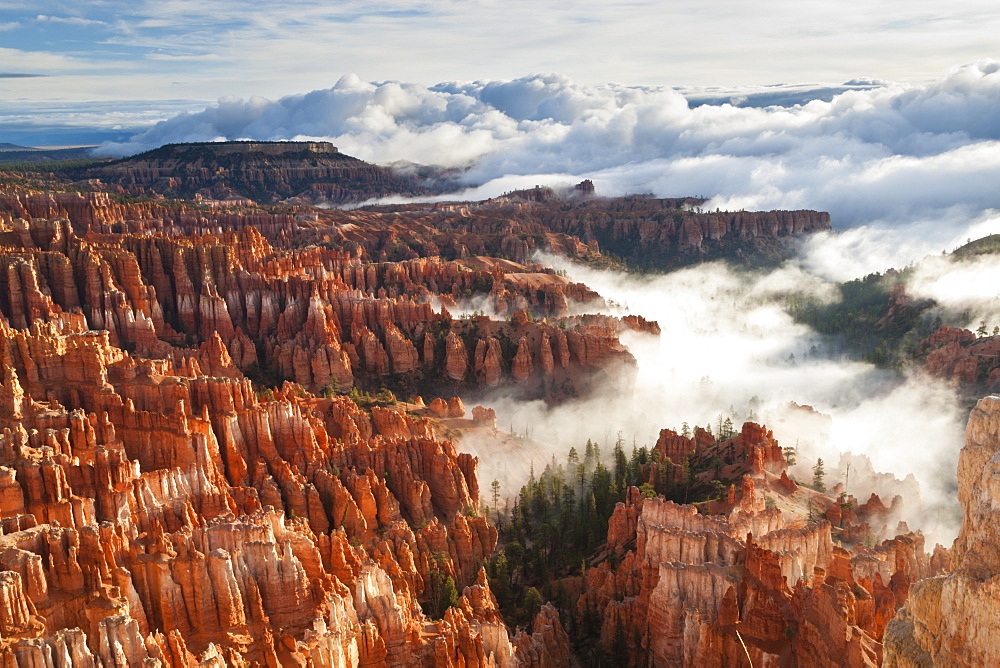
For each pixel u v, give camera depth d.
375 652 82.94
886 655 41.84
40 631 66.38
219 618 76.69
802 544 99.81
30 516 79.94
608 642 103.19
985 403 41.31
